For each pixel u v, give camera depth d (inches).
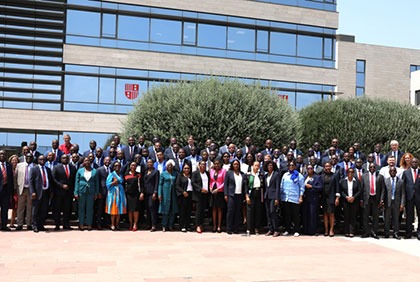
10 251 377.4
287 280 297.6
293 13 1295.5
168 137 648.4
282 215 536.1
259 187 506.6
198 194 509.4
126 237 461.4
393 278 308.7
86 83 1136.8
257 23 1264.8
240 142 648.4
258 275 309.0
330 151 549.6
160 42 1186.6
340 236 508.7
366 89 1614.2
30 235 461.7
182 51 1200.8
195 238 467.2
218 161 518.0
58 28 1152.8
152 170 517.3
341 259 369.7
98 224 514.0
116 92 1152.2
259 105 672.4
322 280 299.4
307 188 514.3
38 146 1123.3
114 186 509.4
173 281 289.0
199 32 1216.8
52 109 1129.4
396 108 818.2
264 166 513.0
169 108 659.4
